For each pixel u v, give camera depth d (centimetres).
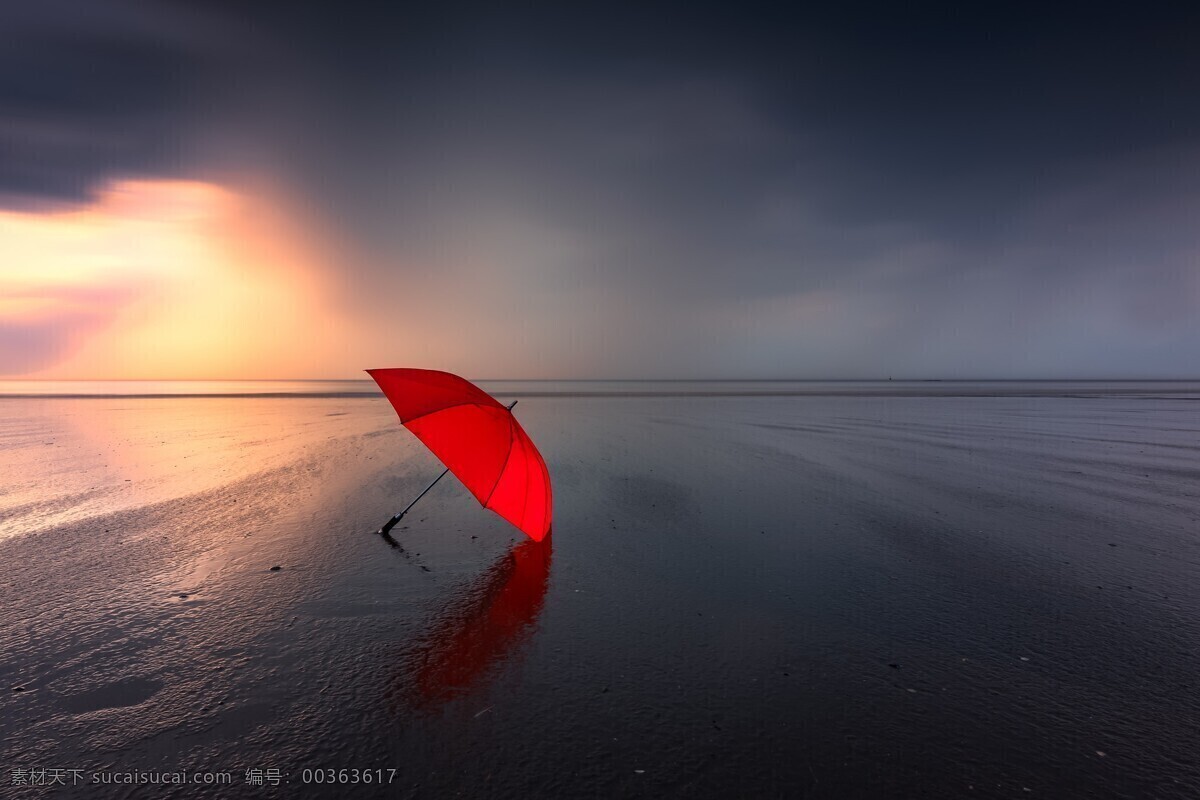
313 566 453
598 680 286
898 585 423
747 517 621
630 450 1161
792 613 371
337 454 1075
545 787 210
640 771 220
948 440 1359
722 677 291
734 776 218
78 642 319
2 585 406
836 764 225
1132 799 208
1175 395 4122
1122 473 913
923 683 287
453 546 511
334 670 293
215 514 618
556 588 411
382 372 486
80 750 228
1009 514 640
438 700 267
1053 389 5791
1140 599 400
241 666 295
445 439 473
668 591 408
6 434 1373
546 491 478
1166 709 267
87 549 491
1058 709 266
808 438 1391
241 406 2525
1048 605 388
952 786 213
